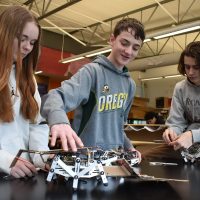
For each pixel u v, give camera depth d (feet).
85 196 1.95
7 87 3.17
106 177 2.48
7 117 3.16
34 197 1.89
